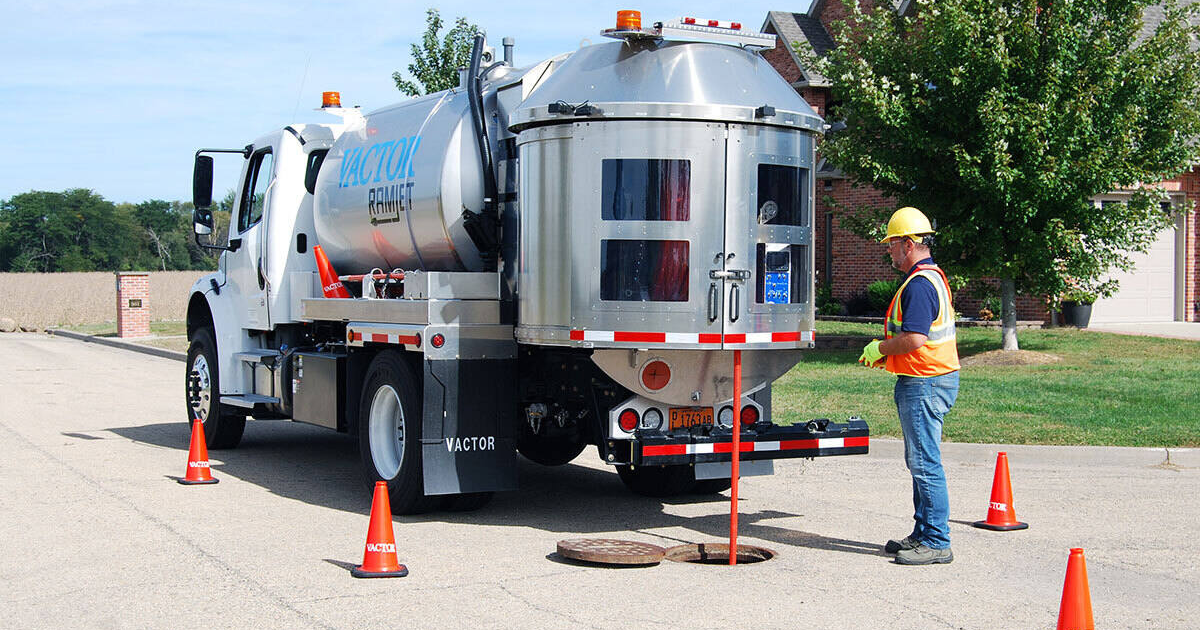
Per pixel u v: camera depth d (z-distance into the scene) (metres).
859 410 13.08
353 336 9.38
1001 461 8.18
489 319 8.36
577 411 8.79
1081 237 17.47
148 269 120.00
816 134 8.02
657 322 7.37
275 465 11.18
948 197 17.56
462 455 8.26
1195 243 23.97
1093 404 13.21
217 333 11.99
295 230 11.30
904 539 7.52
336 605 6.16
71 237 117.94
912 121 16.98
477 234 8.72
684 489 9.48
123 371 22.59
